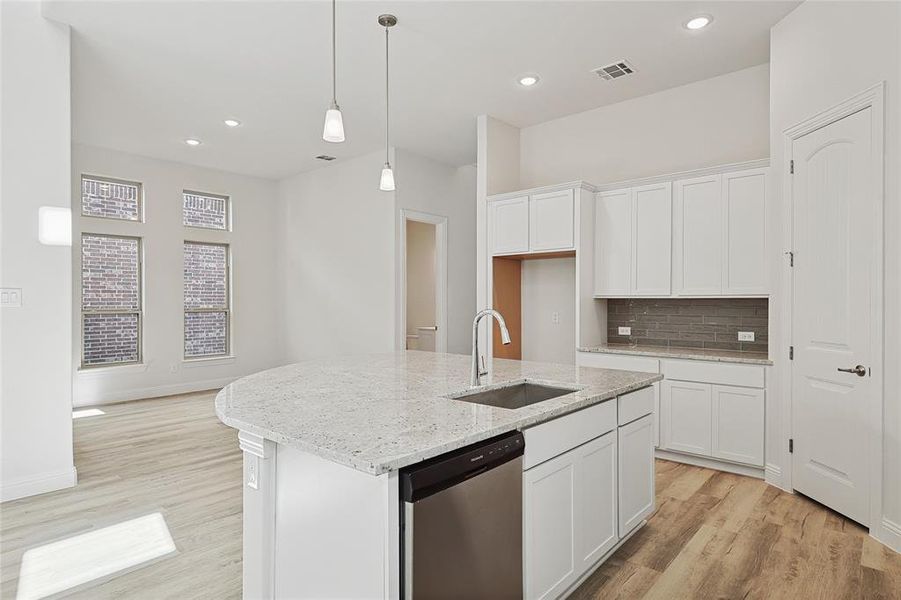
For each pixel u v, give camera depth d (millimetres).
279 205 7668
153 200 6449
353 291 6508
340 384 2385
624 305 4625
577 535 2111
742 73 3994
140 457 4016
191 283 6898
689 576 2246
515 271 5152
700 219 3885
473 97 4523
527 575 1832
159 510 3000
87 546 2564
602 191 4426
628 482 2506
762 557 2404
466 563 1561
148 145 5914
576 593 2119
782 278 3264
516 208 4664
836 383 2824
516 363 3223
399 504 1393
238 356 7262
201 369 6883
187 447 4293
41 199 3273
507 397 2502
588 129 4844
